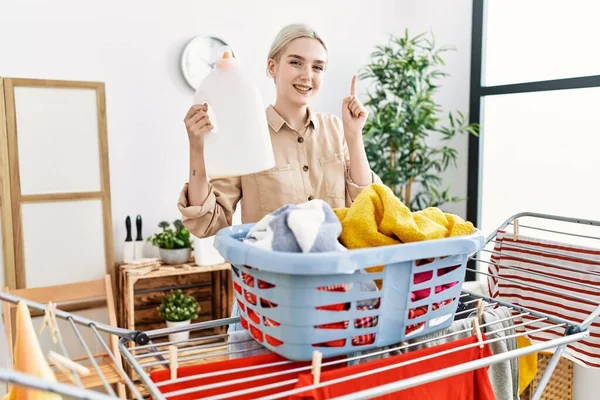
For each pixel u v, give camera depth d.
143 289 2.60
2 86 2.17
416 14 3.17
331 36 2.98
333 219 0.86
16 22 2.30
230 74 1.01
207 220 1.23
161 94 2.62
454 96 3.19
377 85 2.97
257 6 2.79
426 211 0.99
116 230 2.57
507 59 3.01
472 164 3.19
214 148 1.02
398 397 0.87
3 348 2.23
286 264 0.74
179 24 2.62
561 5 2.70
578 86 2.56
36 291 2.24
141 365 0.84
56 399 0.70
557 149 2.74
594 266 1.31
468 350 0.95
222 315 2.68
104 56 2.48
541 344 0.93
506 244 1.52
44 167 2.26
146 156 2.61
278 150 1.42
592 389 2.06
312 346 0.82
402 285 0.86
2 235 2.24
